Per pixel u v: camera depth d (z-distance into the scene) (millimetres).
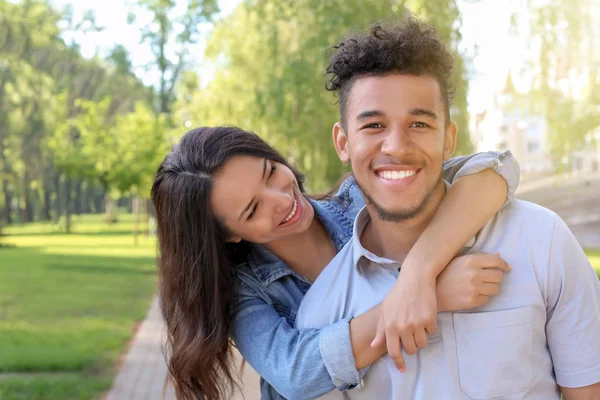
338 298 1720
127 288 13852
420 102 1522
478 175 1656
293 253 1980
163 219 1919
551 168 13172
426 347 1557
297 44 9469
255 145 1900
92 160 28391
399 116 1524
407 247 1690
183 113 19219
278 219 1864
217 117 11914
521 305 1525
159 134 28359
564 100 10477
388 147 1517
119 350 7879
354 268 1712
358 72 1571
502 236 1606
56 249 25625
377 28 1588
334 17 8562
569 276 1539
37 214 59594
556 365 1582
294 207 1898
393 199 1560
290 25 9773
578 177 23938
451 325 1549
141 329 9273
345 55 1594
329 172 10617
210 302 1846
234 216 1834
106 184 29406
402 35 1543
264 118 10562
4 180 43406
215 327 1834
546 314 1561
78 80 42125
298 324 1783
